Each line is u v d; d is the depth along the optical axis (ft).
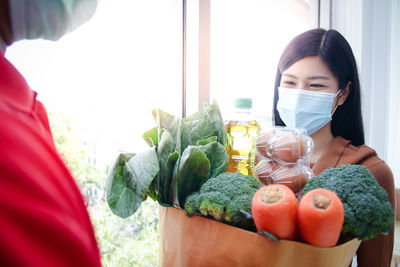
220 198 1.46
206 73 3.80
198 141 1.94
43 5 1.27
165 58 3.35
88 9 1.47
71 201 1.11
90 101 2.45
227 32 4.08
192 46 3.66
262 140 1.93
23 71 2.03
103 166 2.60
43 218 0.91
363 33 5.59
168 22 3.35
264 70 4.74
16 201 0.85
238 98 2.24
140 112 2.95
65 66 2.26
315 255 1.24
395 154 6.84
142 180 1.66
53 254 0.94
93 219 2.55
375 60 5.90
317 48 2.75
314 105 2.84
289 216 1.24
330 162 2.71
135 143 2.89
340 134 3.10
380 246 2.38
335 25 5.99
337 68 2.76
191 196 1.62
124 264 2.84
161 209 1.86
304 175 1.79
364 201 1.31
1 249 0.80
